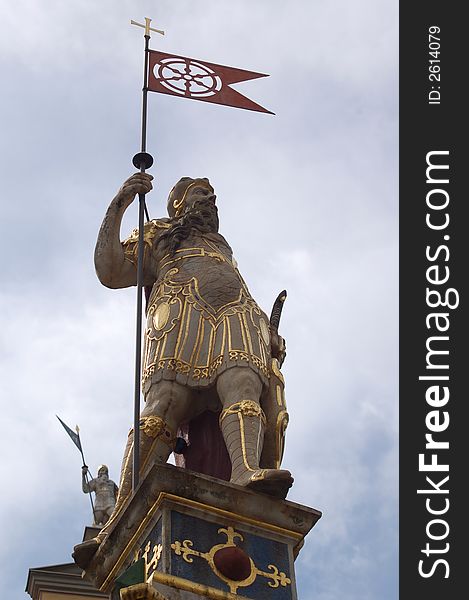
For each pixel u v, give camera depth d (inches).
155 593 329.1
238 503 360.8
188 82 510.3
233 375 390.9
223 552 351.3
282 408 397.1
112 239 434.0
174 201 457.7
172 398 392.8
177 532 352.2
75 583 593.6
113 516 382.9
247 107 513.7
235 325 402.6
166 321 405.7
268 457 392.2
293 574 359.6
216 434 402.3
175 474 356.5
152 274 438.6
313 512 368.2
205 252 429.4
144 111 481.4
